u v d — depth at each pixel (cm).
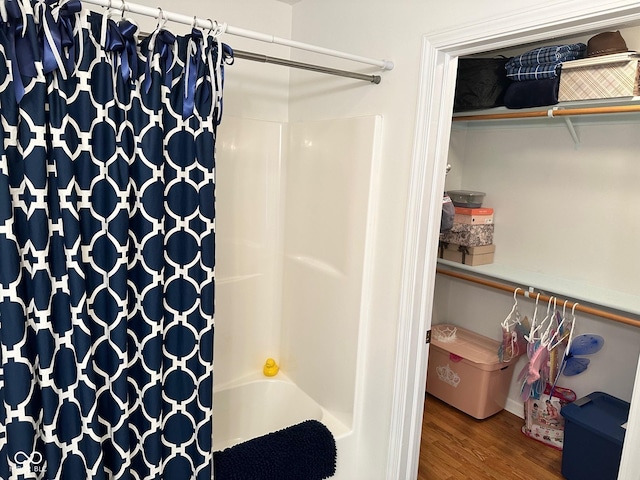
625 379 231
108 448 142
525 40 138
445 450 245
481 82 237
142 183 133
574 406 227
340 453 200
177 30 200
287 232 241
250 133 229
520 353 267
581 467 217
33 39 112
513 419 279
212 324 153
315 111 220
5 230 113
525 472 229
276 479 178
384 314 187
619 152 224
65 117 119
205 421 156
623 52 193
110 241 131
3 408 122
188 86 138
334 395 215
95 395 132
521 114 224
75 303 125
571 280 245
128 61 128
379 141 182
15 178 116
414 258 171
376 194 186
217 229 227
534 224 262
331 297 212
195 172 143
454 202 281
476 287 300
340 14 200
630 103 195
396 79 174
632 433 121
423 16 162
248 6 219
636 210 220
